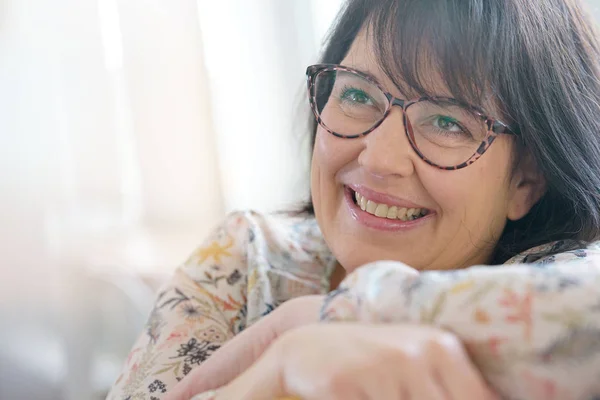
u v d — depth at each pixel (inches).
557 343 16.1
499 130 29.2
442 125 29.5
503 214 31.9
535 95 29.7
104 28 68.9
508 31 28.8
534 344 16.2
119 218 70.9
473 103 28.8
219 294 36.4
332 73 32.2
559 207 32.8
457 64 28.1
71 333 70.4
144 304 68.2
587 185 31.2
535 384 16.2
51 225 70.2
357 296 18.5
